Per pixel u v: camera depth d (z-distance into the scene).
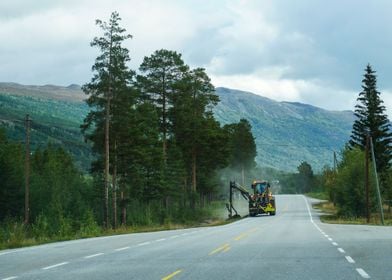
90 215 53.00
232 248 23.59
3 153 93.25
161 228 53.00
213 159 96.12
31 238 36.84
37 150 121.12
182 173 83.75
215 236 33.72
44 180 95.00
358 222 63.34
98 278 14.31
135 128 63.00
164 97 76.31
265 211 83.62
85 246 27.09
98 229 46.00
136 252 22.56
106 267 17.02
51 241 33.41
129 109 60.78
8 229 37.50
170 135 82.88
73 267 17.25
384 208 99.81
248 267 16.22
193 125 84.19
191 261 18.25
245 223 59.62
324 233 35.41
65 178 101.38
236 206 120.94
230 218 81.25
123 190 69.81
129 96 59.53
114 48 57.31
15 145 105.06
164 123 77.62
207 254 20.84
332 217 77.88
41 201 89.94
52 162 106.19
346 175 78.19
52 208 68.75
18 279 14.54
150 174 78.31
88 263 18.39
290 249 22.58
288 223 56.47
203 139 86.25
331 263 16.94
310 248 22.95
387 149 100.25
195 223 74.75
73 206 77.75
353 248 22.61
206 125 86.50
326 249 22.28
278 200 147.50
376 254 19.77
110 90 58.34
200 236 34.28
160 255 20.84
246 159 150.38
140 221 67.38
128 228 53.28
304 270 15.28
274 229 42.62
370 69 102.94
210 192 116.00
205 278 13.85
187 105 77.12
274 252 21.23
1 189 89.56
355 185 77.44
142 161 68.12
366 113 101.94
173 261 18.39
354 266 16.05
